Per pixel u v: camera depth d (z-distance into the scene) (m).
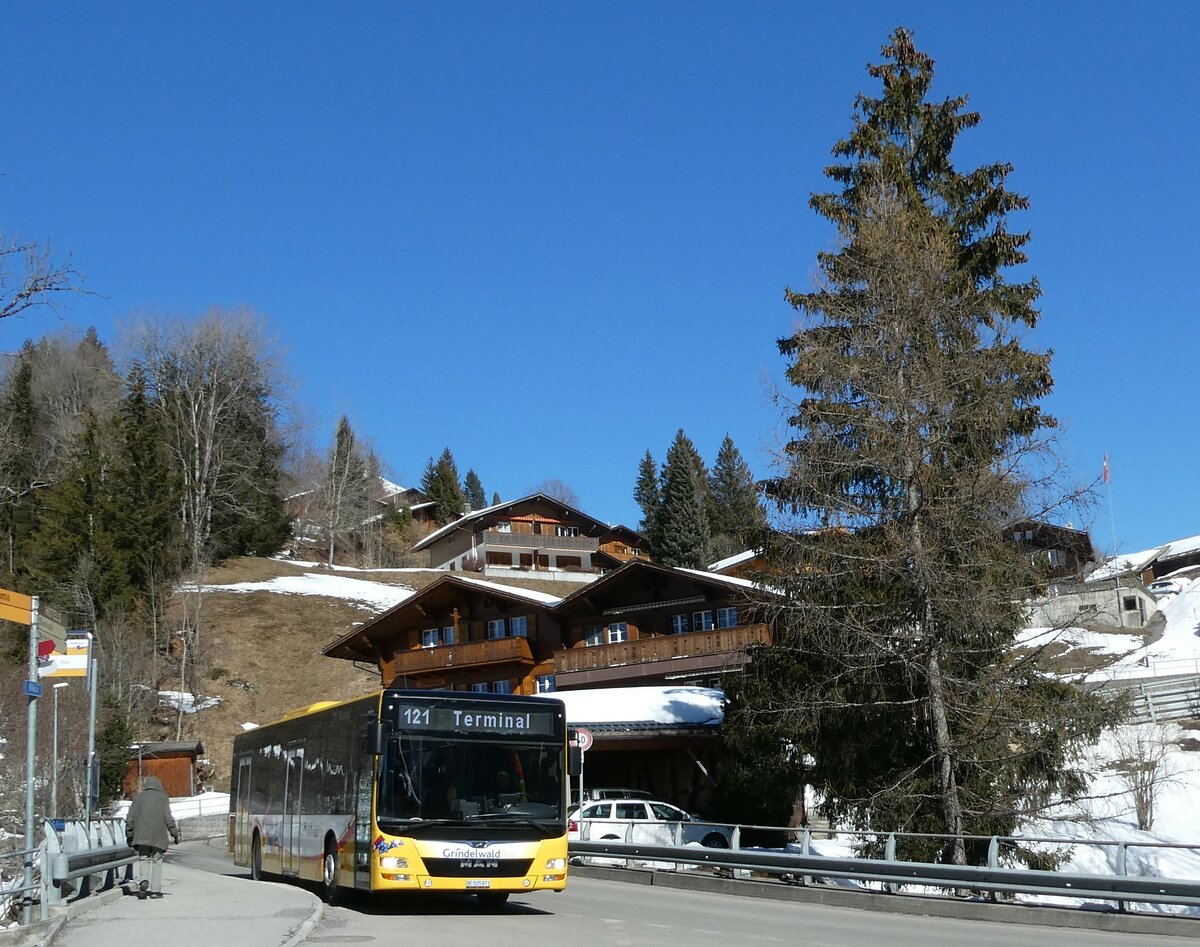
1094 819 24.59
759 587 27.69
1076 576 25.55
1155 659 60.25
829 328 26.66
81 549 70.44
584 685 51.78
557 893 22.66
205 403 93.31
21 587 68.50
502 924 16.25
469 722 17.84
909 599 24.97
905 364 25.75
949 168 32.22
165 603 75.25
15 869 19.89
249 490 99.00
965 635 24.55
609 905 19.88
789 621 26.11
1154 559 101.44
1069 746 24.81
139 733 60.41
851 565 25.28
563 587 102.44
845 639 24.94
